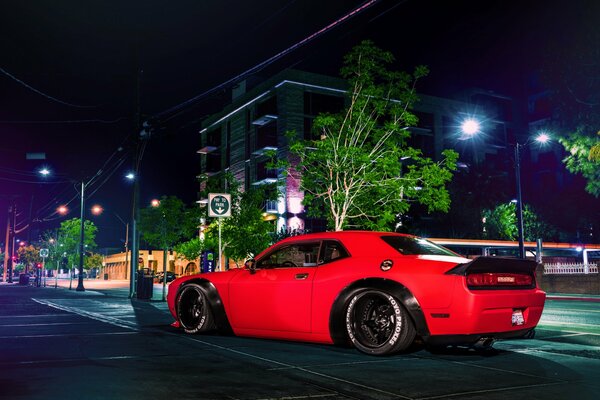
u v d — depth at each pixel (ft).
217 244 78.79
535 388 15.26
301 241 23.26
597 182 39.19
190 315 26.13
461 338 18.66
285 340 23.63
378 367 17.87
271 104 163.63
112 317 36.81
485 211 148.66
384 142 57.77
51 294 86.07
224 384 15.11
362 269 20.54
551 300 75.56
